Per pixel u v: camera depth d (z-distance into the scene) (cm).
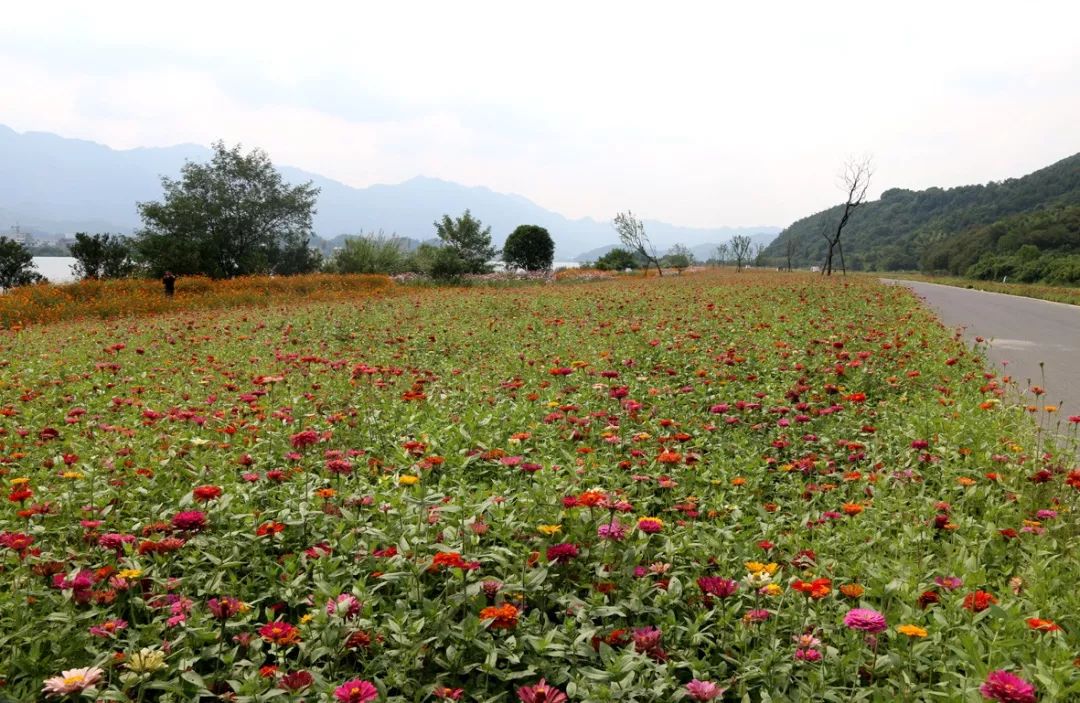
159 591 318
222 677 274
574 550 321
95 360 1066
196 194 4353
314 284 3148
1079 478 409
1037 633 289
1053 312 2417
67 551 356
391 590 334
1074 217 8800
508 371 941
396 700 257
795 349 1038
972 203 14525
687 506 429
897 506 460
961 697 247
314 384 797
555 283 4275
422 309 1905
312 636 283
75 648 279
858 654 282
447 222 5819
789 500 517
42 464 502
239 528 384
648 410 719
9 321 1889
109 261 3575
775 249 18950
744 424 691
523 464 455
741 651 299
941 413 707
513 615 273
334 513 404
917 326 1498
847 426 674
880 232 15325
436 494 380
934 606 310
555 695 230
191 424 630
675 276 5212
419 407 700
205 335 1398
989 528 415
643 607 312
